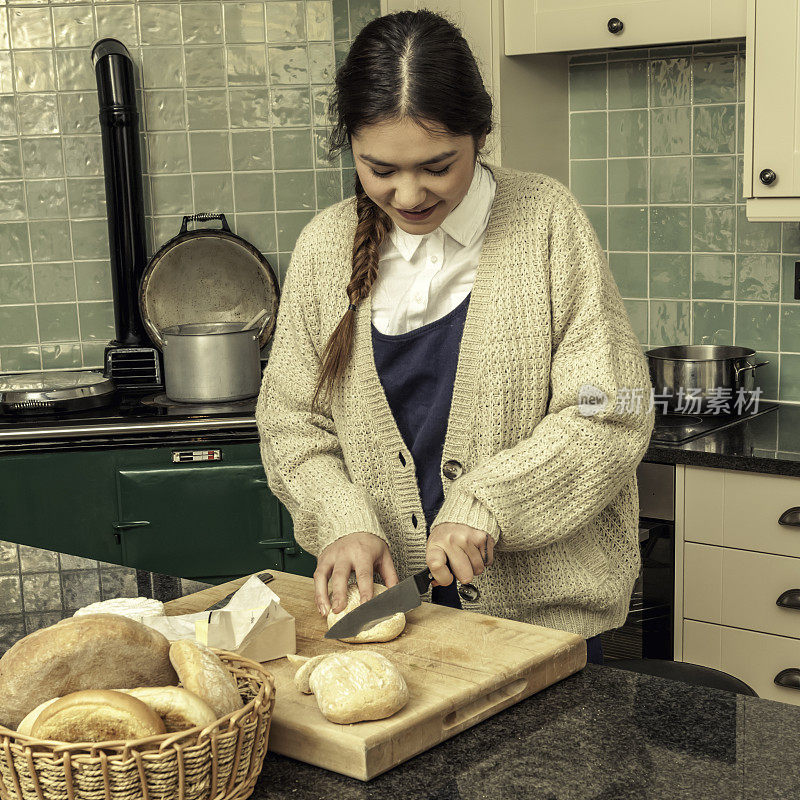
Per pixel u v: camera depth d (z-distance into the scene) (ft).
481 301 4.19
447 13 8.54
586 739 3.03
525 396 4.22
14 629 4.23
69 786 2.37
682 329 9.23
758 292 8.80
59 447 8.36
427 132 3.43
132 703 2.45
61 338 10.30
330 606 3.82
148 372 9.64
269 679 2.81
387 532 4.52
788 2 7.11
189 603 4.15
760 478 7.04
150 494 8.42
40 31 9.82
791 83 7.23
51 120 9.95
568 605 4.36
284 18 10.03
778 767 2.81
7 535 8.43
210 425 8.35
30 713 2.56
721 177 8.79
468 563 3.68
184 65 10.00
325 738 2.89
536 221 4.18
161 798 2.43
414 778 2.85
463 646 3.52
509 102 8.67
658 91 8.95
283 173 10.27
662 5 7.65
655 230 9.20
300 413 4.64
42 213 10.07
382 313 4.37
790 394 8.79
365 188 3.73
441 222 3.87
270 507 8.48
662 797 2.68
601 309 4.12
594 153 9.37
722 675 4.63
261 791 2.81
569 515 3.95
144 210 10.07
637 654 7.80
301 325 4.66
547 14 8.20
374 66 3.45
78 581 4.83
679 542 7.46
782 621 7.13
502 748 2.99
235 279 10.00
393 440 4.41
